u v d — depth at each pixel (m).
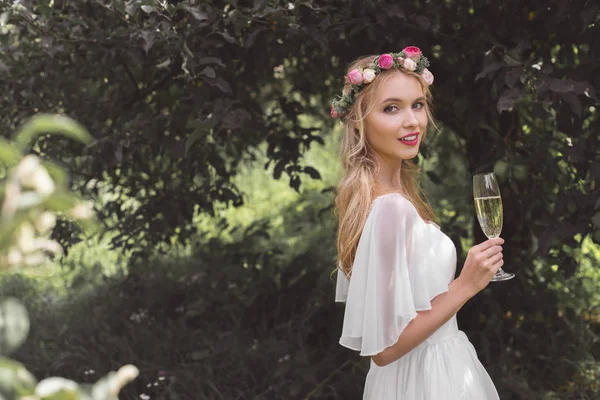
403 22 3.16
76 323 4.80
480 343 4.09
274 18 3.10
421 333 1.90
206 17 2.86
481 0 3.20
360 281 1.94
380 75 2.07
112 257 6.24
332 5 3.38
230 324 4.57
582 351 4.08
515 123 3.82
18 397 0.75
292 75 4.75
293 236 6.05
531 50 3.33
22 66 3.78
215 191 4.25
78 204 0.77
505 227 4.22
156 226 4.31
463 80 3.75
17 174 0.74
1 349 0.76
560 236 3.27
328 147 7.19
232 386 3.89
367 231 1.95
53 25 3.24
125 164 4.07
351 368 3.97
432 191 5.64
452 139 5.20
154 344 4.31
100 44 3.51
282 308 4.61
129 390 3.85
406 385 2.02
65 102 3.97
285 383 3.75
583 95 3.04
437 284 1.93
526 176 3.62
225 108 3.13
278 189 7.50
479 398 2.02
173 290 4.99
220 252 5.12
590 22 2.93
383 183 2.13
